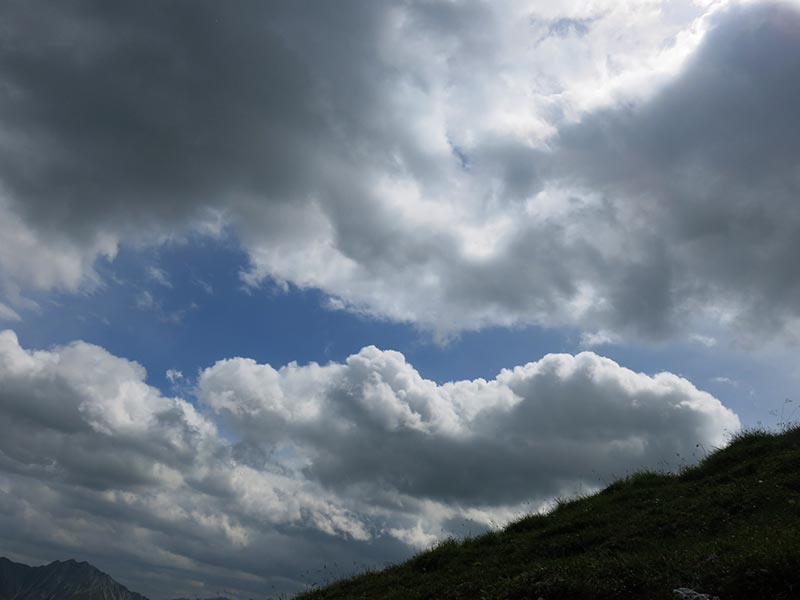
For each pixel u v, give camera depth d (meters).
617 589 10.27
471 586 13.72
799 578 8.15
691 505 15.55
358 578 20.42
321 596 19.38
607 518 17.22
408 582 17.16
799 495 13.33
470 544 19.22
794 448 17.44
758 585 8.39
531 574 12.45
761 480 15.32
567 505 21.06
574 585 10.80
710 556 9.98
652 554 12.31
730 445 20.14
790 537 9.53
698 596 8.67
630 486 20.48
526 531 19.31
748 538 10.60
